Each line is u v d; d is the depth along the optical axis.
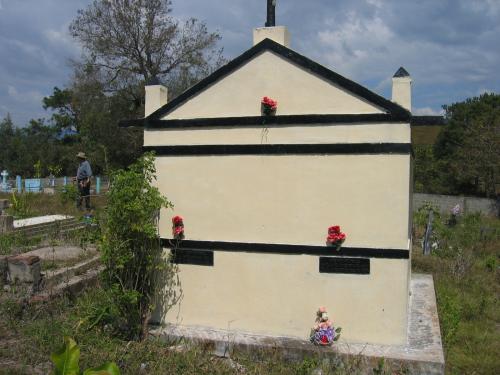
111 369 3.39
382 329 6.10
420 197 26.66
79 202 16.03
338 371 5.71
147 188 6.28
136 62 31.98
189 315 6.79
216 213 6.66
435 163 34.06
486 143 28.53
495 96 35.84
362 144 6.09
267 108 6.34
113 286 6.26
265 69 6.43
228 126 6.58
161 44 31.50
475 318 8.55
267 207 6.47
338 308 6.24
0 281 7.38
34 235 11.58
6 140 50.41
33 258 7.47
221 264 6.65
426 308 7.82
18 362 5.45
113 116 32.88
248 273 6.55
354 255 6.16
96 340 6.09
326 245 6.26
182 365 5.66
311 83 6.27
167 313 6.87
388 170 6.03
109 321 6.53
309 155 6.29
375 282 6.11
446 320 7.61
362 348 5.98
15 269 7.41
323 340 6.05
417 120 5.97
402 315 6.04
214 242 6.65
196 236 6.75
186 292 6.79
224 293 6.65
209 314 6.71
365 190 6.11
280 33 6.41
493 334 7.75
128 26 30.86
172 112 6.81
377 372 5.46
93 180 30.56
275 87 6.39
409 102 5.98
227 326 6.63
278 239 6.44
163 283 6.88
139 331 6.46
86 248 10.09
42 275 7.73
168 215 6.84
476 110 34.75
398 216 6.02
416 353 5.83
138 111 32.97
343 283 6.22
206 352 6.19
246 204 6.55
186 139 6.76
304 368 5.53
